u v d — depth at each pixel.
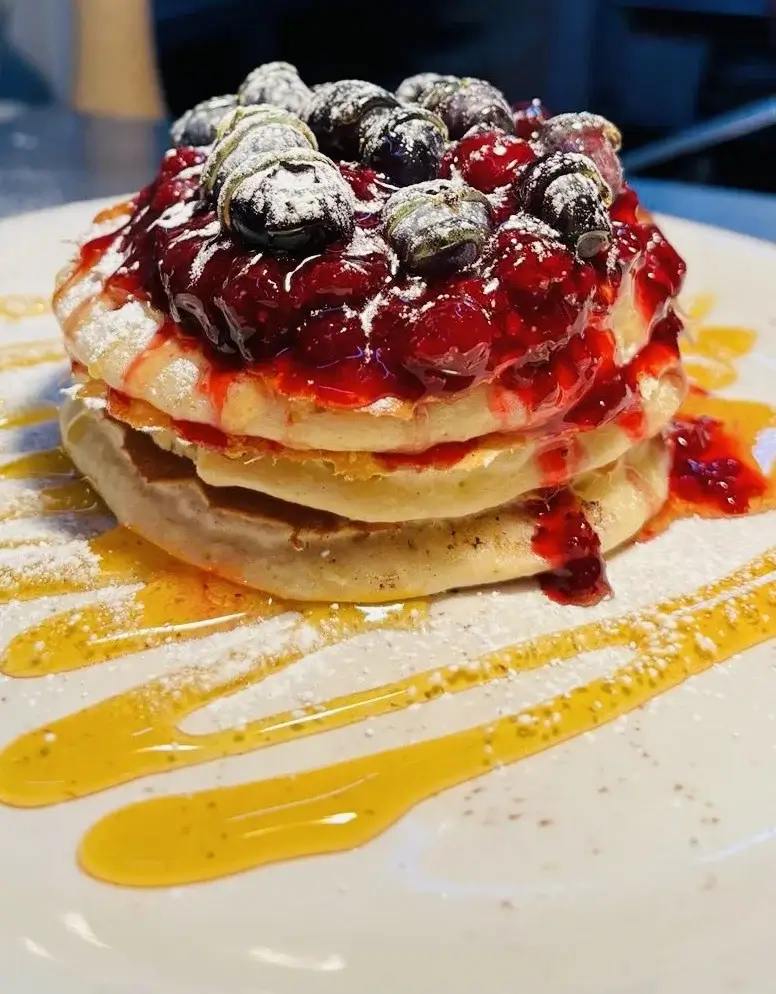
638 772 0.12
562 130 0.15
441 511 0.14
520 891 0.10
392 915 0.10
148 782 0.12
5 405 0.20
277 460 0.14
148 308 0.14
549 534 0.15
